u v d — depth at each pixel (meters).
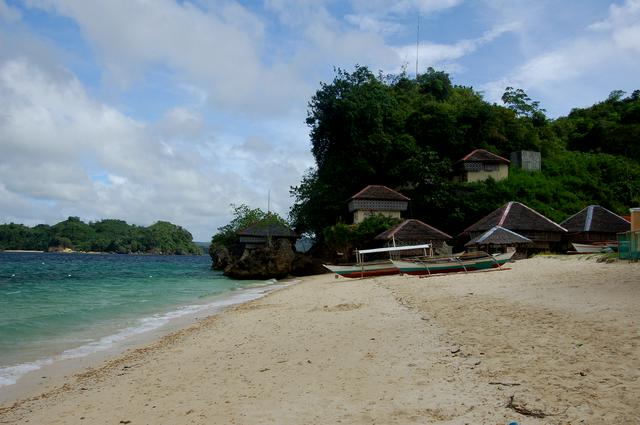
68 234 197.38
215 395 9.30
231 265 56.88
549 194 54.12
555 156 65.50
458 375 8.80
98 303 28.98
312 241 64.31
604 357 8.70
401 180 56.91
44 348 15.73
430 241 44.75
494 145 63.78
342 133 60.31
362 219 52.03
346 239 49.41
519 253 40.19
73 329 19.36
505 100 76.19
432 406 7.40
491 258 29.78
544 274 24.25
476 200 52.38
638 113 73.94
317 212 57.88
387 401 7.85
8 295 34.62
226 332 16.66
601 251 36.38
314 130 62.16
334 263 52.06
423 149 59.09
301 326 16.16
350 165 57.75
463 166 56.16
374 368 9.93
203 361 12.50
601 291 16.34
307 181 64.88
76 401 9.91
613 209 56.47
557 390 7.38
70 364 13.58
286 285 41.00
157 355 13.88
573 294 16.22
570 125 78.69
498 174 56.81
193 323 20.33
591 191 58.16
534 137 65.56
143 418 8.38
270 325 17.12
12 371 12.80
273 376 10.21
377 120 58.59
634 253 25.94
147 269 80.62
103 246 192.50
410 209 54.81
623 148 71.50
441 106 64.00
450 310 15.85
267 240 61.66
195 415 8.20
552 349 9.64
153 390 10.19
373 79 64.88
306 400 8.34
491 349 10.24
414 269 31.19
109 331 18.91
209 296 33.28
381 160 58.00
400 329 13.73
